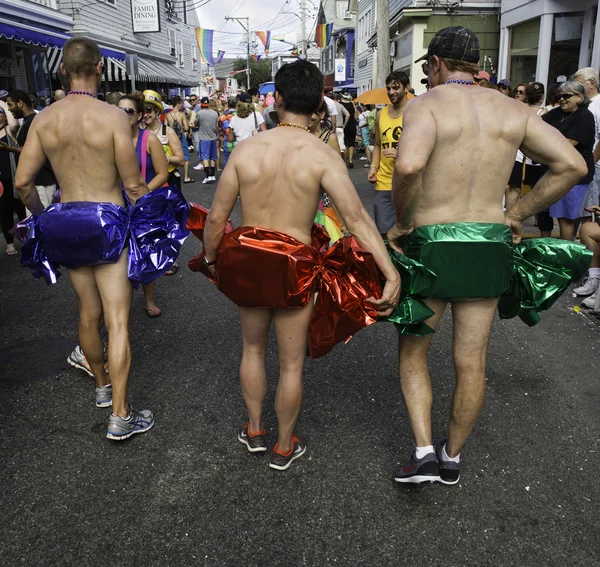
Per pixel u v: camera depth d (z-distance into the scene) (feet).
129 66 54.75
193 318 15.42
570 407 10.77
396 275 7.59
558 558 7.32
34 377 12.18
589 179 17.56
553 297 7.97
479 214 7.30
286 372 8.60
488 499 8.39
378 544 7.57
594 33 34.06
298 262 7.56
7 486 8.71
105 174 9.61
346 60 117.80
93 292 10.20
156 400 11.18
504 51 46.60
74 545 7.58
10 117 20.70
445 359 12.78
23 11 45.80
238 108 33.01
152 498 8.47
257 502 8.38
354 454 9.45
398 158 6.89
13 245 21.88
